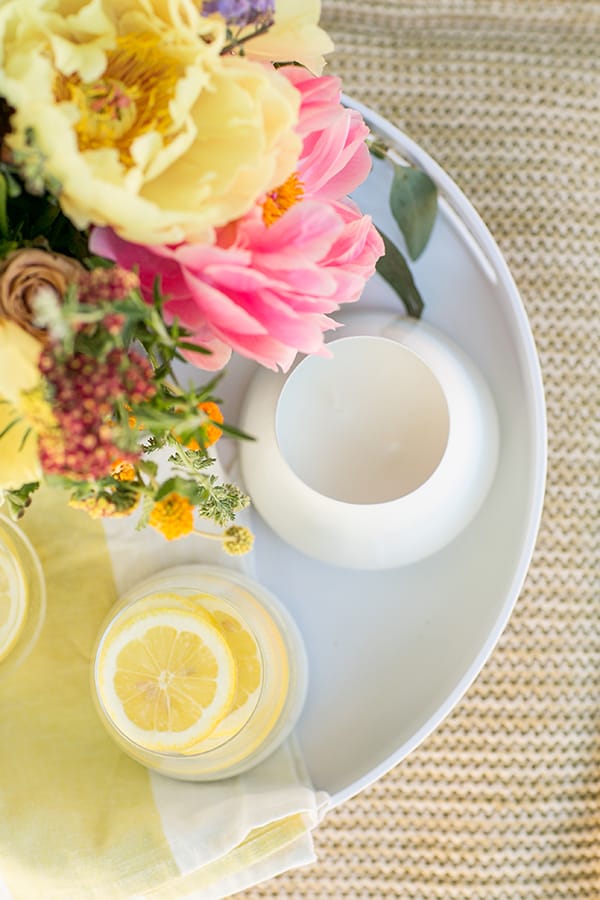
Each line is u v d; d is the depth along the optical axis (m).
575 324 0.90
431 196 0.77
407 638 0.76
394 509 0.71
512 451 0.77
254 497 0.74
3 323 0.53
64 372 0.53
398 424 0.77
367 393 0.77
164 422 0.55
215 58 0.54
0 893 0.71
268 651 0.73
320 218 0.55
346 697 0.75
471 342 0.78
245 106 0.54
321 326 0.60
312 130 0.58
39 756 0.73
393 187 0.77
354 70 0.89
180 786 0.72
